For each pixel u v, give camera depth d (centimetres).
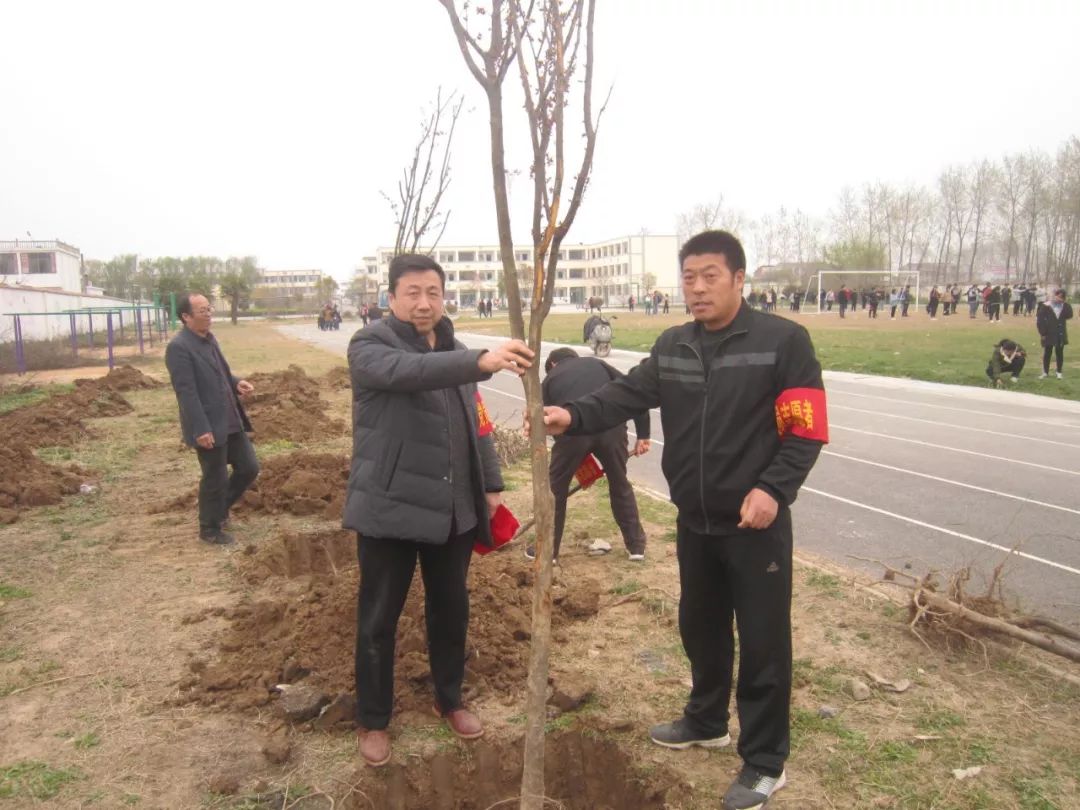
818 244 8781
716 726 331
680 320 4738
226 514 613
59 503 712
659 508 697
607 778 336
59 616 463
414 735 341
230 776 309
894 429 1155
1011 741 333
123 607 476
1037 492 789
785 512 292
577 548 583
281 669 383
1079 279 6569
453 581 331
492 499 349
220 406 588
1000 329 3250
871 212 8069
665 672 398
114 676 392
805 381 279
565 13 234
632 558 554
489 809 322
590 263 11388
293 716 346
